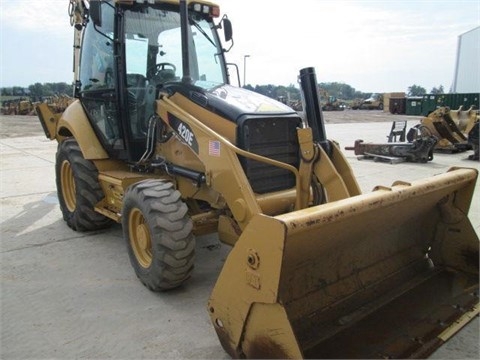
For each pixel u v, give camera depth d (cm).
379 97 4912
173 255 321
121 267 401
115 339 283
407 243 335
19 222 540
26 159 1049
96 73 471
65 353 267
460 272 332
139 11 422
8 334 288
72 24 544
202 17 466
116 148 448
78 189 472
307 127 335
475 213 550
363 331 253
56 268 397
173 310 320
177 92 382
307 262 263
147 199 331
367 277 302
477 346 272
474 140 1046
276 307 210
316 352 232
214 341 281
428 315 272
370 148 1048
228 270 236
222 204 351
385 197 254
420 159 993
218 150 324
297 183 328
